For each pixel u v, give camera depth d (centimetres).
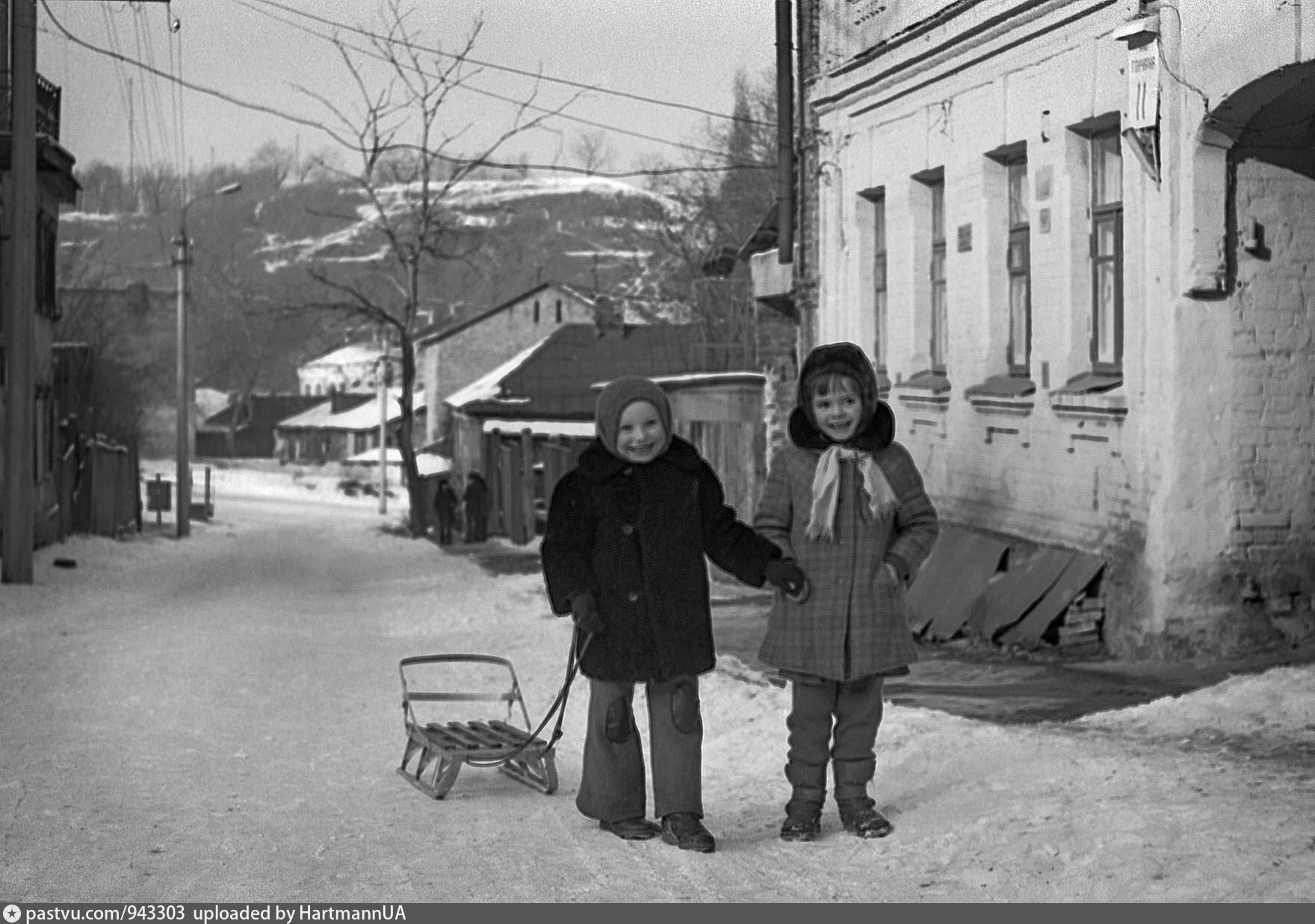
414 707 1193
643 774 695
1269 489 1263
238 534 5291
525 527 4347
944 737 882
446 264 12475
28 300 2450
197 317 14538
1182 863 553
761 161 4609
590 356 5978
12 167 2433
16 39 2397
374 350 13088
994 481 1575
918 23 1678
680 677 664
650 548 663
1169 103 1240
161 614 2131
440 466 7144
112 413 5388
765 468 2664
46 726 1077
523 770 852
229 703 1212
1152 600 1268
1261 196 1245
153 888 603
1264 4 1126
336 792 830
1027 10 1452
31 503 2467
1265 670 1141
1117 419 1324
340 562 3744
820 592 650
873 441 659
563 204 17638
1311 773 705
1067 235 1416
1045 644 1356
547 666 1477
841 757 666
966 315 1630
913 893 561
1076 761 742
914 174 1755
